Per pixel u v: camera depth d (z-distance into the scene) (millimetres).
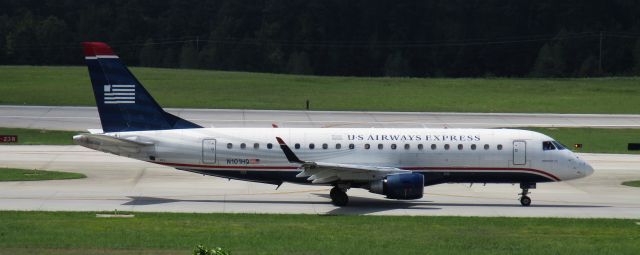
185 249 130125
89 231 144125
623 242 140500
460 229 151500
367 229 150250
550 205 188375
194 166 185000
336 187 183000
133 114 185375
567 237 144750
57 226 148750
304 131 187375
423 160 185250
